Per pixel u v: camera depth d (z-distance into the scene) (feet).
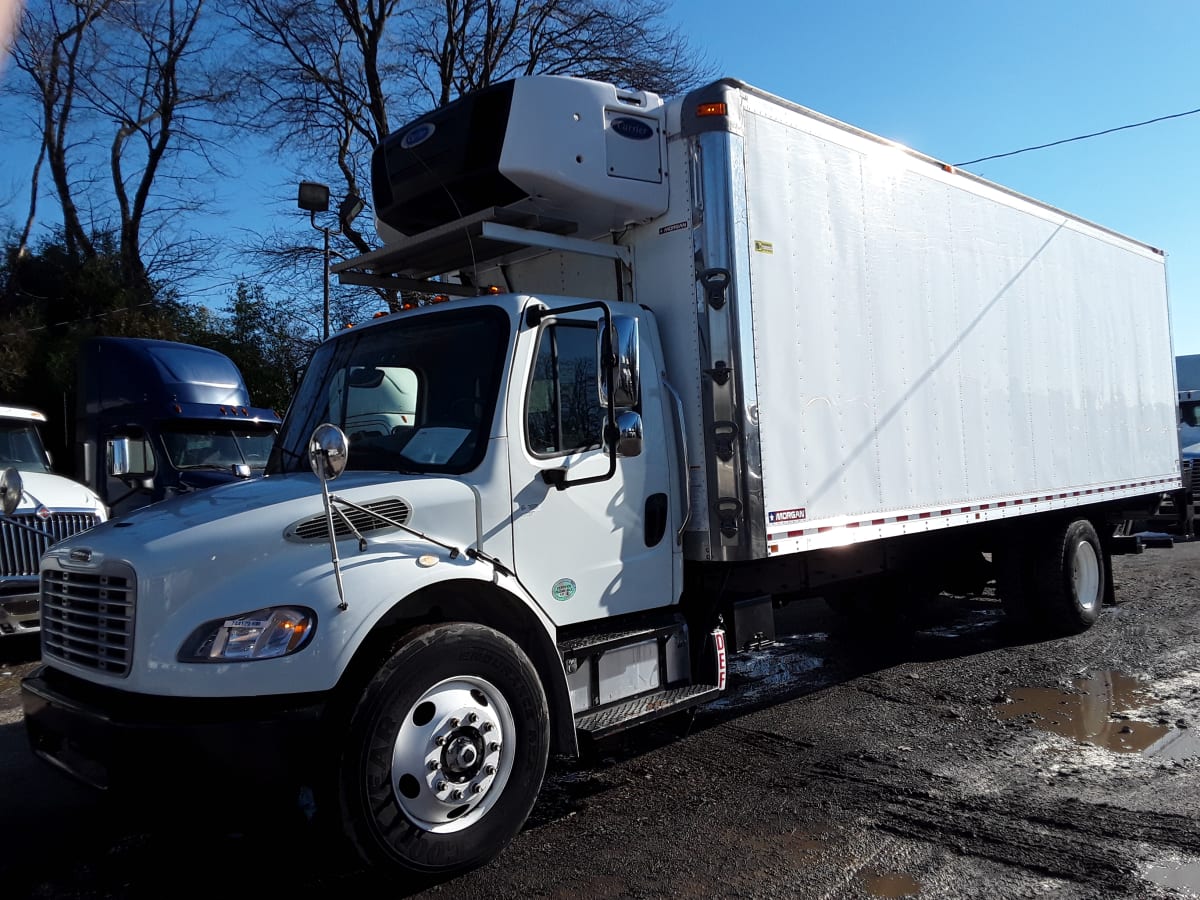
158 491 38.01
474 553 13.47
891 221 20.88
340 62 73.92
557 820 14.80
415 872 11.89
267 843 14.08
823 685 22.98
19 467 33.83
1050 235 26.94
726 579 17.61
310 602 11.66
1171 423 33.55
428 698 12.27
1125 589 35.42
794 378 17.85
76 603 13.23
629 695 15.67
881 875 12.55
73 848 14.12
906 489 20.67
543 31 74.33
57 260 75.87
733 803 15.31
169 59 84.69
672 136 17.34
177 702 11.43
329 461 11.57
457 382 14.98
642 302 17.66
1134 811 14.46
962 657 25.45
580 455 15.20
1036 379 25.73
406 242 17.92
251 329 75.05
